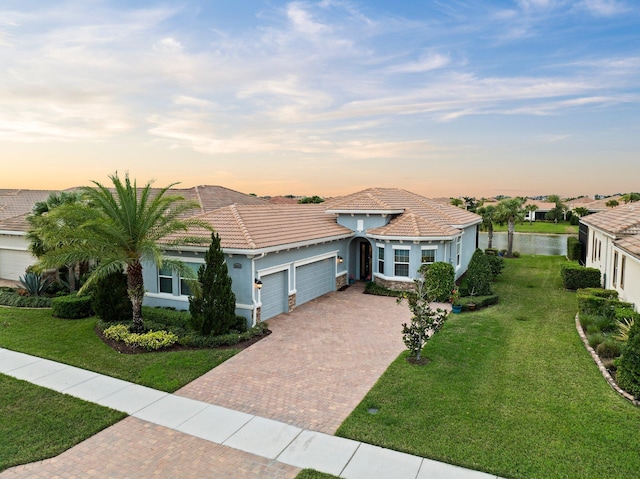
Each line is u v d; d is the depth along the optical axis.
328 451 8.21
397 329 16.03
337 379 11.55
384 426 8.98
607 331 14.62
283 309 18.52
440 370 11.79
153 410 9.99
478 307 19.00
